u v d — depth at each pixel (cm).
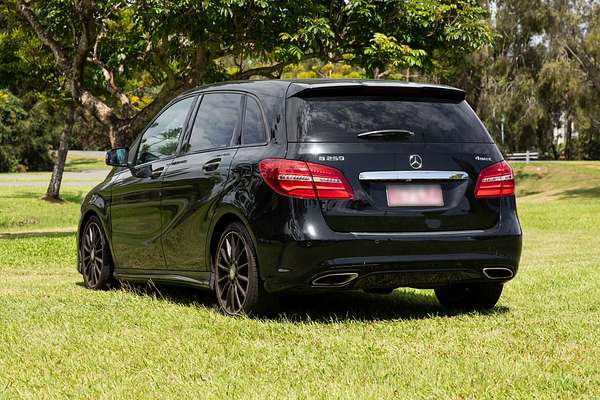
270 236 715
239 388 495
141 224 911
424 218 734
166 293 953
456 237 740
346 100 752
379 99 761
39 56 2681
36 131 8588
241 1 1695
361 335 665
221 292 777
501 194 770
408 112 762
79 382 515
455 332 677
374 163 728
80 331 686
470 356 582
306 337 655
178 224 839
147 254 904
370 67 1922
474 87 6178
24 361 577
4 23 2380
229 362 568
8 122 8312
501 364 554
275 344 630
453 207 746
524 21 5791
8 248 1717
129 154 971
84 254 1041
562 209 3259
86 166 9006
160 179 878
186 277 839
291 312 798
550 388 495
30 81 2856
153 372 539
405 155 738
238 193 748
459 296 842
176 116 910
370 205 721
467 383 504
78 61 1923
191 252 822
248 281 737
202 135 848
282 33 1803
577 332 672
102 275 998
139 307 816
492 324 716
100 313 776
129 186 937
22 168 8350
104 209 986
